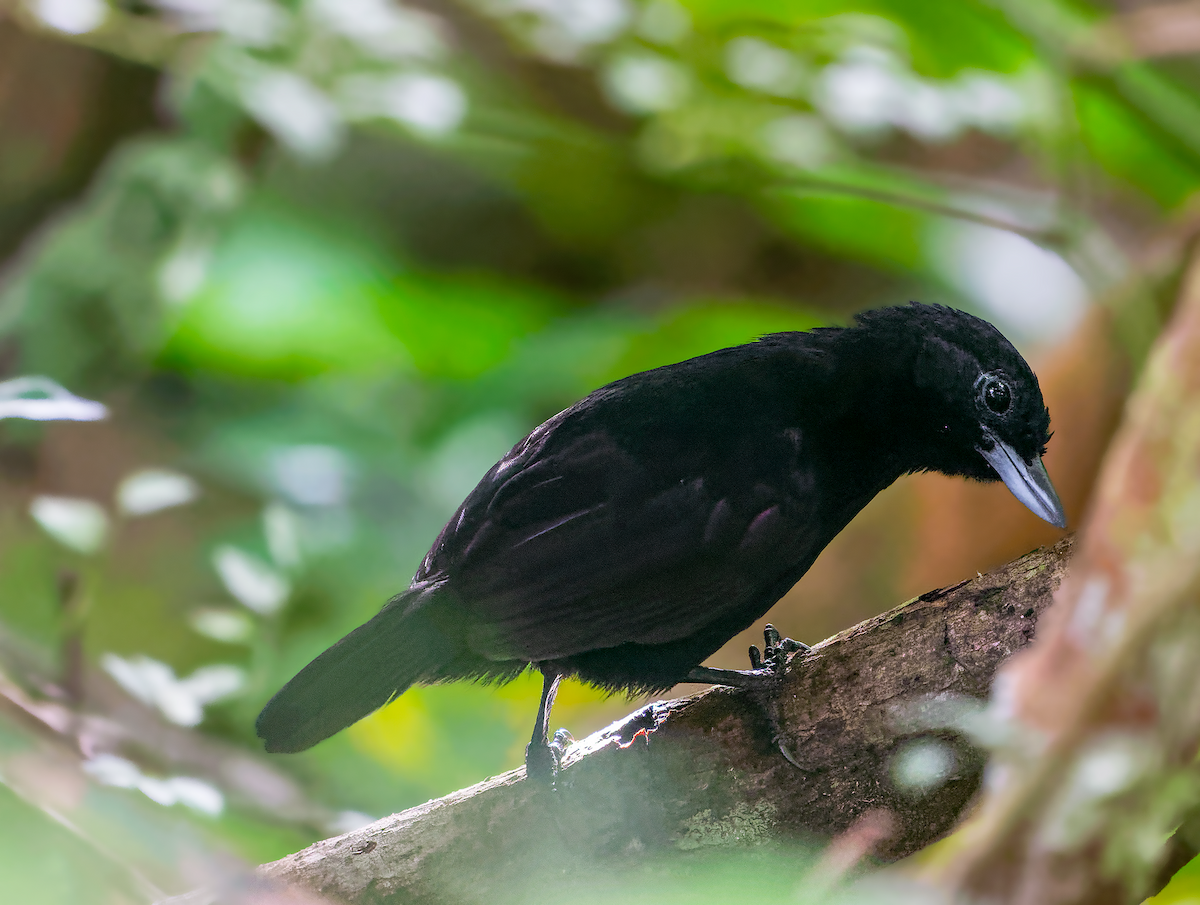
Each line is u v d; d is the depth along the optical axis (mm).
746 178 11508
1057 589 6148
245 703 9188
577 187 15484
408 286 13703
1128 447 5727
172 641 11812
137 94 12125
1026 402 7715
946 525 11711
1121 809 5609
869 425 7887
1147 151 12602
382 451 12492
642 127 12664
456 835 6422
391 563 11773
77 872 6477
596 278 16359
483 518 7352
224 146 11891
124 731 7977
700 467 7469
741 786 6328
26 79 11930
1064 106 10984
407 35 10195
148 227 11727
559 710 11367
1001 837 5742
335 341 13297
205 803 6770
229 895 6383
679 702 6637
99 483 12508
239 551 9359
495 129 12211
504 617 7055
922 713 6164
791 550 7625
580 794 6406
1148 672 5582
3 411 6785
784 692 6402
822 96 10617
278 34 9938
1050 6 10906
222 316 13172
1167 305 10508
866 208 14250
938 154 14305
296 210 15047
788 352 7945
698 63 11133
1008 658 6117
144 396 13039
